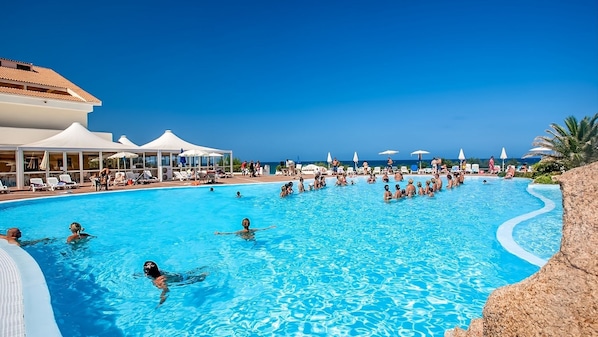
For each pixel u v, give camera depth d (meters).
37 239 10.19
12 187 21.00
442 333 4.80
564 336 1.71
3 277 5.79
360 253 8.48
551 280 1.86
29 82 28.31
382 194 19.84
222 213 14.45
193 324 5.21
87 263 8.03
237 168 38.34
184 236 10.54
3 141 23.69
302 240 9.84
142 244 9.65
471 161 38.91
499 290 2.10
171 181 26.91
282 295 6.16
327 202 17.05
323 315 5.40
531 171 27.05
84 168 24.00
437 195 18.66
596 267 1.68
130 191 19.97
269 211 14.80
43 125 27.73
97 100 30.19
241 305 5.81
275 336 4.83
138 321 5.33
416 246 8.92
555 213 11.48
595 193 1.82
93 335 4.96
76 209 15.50
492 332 2.04
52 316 4.48
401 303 5.72
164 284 6.70
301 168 36.56
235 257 8.38
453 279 6.67
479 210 14.07
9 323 4.29
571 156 21.56
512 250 7.55
